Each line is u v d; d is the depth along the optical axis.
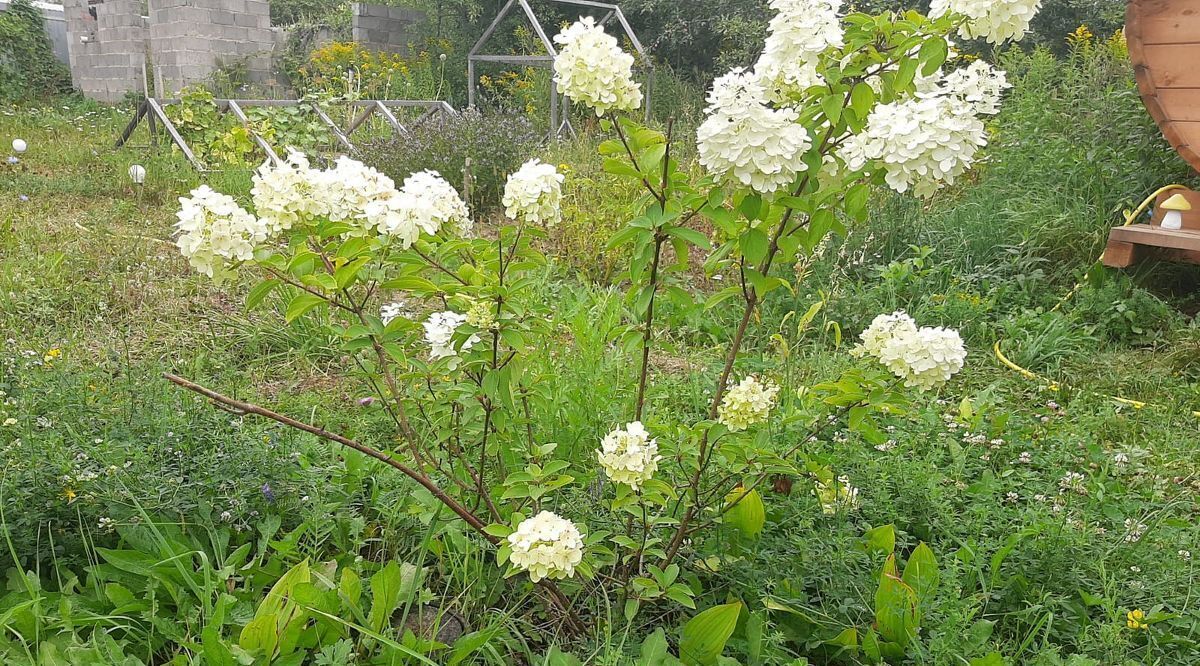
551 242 5.88
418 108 12.12
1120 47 6.82
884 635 2.14
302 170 1.73
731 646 2.13
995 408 3.64
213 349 3.92
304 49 15.28
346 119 11.09
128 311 4.38
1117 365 4.30
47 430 2.45
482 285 1.96
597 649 1.98
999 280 5.12
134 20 14.00
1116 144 5.84
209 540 2.36
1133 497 2.90
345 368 3.86
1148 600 2.32
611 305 4.11
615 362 3.38
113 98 14.54
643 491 1.94
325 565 2.29
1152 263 5.15
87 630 2.06
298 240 1.79
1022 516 2.60
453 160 7.60
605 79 1.80
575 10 15.16
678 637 2.14
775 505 2.62
